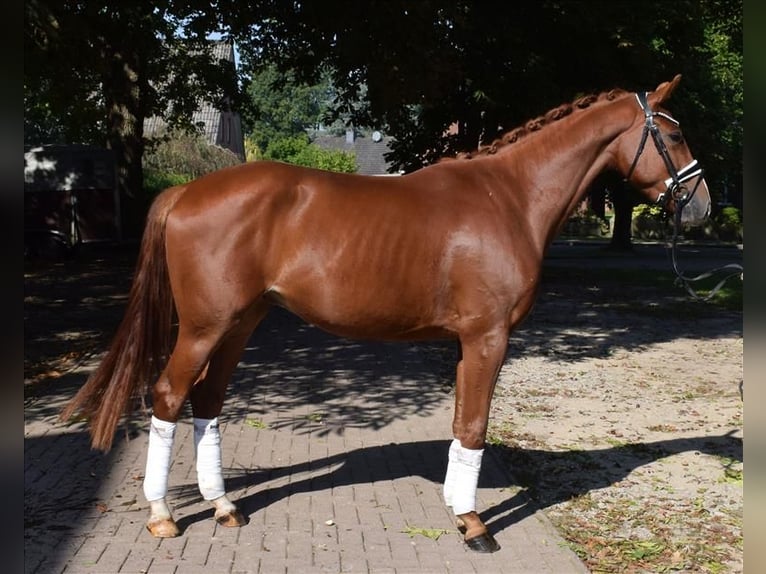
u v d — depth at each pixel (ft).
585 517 16.80
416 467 19.34
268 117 288.10
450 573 13.62
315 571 13.55
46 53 33.94
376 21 37.68
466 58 54.34
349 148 239.09
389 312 14.35
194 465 19.01
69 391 26.35
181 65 78.33
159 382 14.52
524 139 15.66
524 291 14.61
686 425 24.59
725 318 47.29
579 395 28.35
